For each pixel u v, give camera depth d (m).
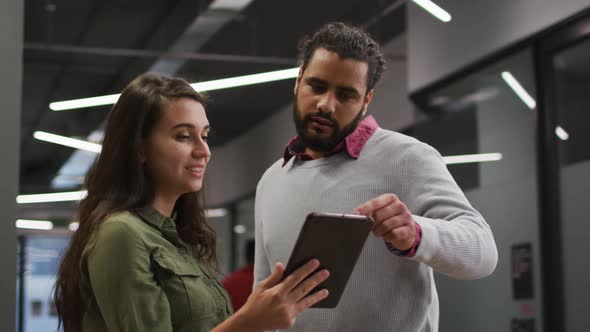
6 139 2.87
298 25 8.36
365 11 7.99
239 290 4.70
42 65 10.25
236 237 13.06
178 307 1.87
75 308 1.88
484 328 5.39
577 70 4.66
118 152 1.96
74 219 2.02
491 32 5.40
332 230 1.65
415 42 6.45
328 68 2.13
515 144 5.19
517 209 5.14
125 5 8.27
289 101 11.01
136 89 1.98
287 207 2.30
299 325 2.18
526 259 5.02
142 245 1.83
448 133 6.00
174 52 8.38
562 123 4.80
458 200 2.11
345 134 2.20
